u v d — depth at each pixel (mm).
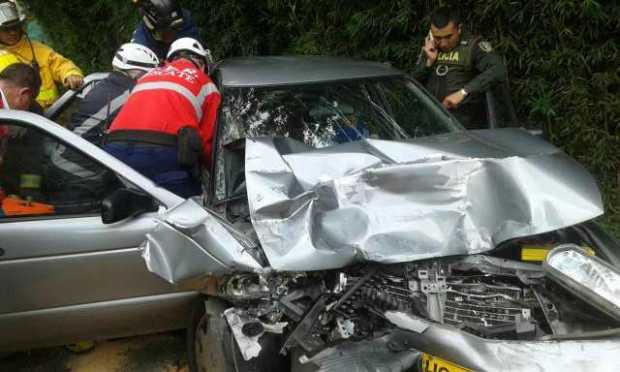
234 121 3035
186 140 2820
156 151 2945
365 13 5191
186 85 3043
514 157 2311
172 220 2324
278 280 2123
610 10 4180
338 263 2002
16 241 2723
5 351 2930
